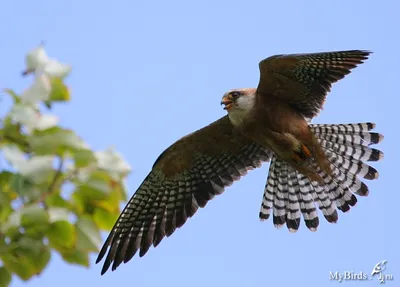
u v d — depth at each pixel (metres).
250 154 14.33
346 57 11.91
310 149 13.27
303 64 12.23
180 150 14.03
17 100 7.45
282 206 14.61
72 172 7.47
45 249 7.41
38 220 7.09
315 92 12.77
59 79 7.55
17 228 7.12
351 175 13.90
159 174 14.31
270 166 14.60
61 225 7.32
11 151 7.10
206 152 14.15
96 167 7.54
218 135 13.84
